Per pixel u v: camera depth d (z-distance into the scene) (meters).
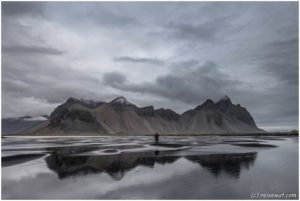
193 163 27.61
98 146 56.25
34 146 57.72
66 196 15.67
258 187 17.16
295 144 61.38
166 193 15.98
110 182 18.83
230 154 36.22
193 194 15.77
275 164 26.53
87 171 23.23
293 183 18.06
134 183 18.48
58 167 25.47
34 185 18.08
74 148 50.22
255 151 41.34
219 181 18.77
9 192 16.45
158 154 36.66
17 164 27.50
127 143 70.19
